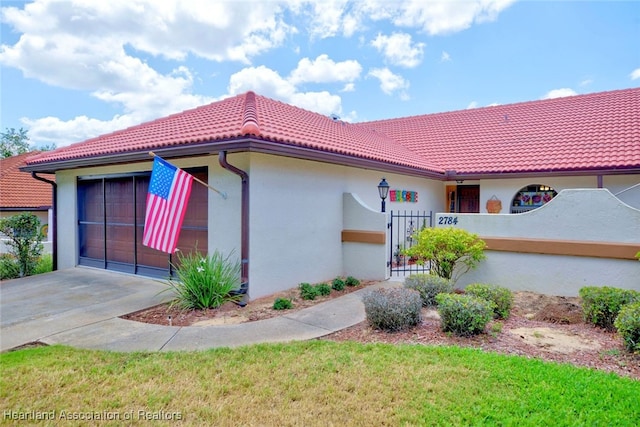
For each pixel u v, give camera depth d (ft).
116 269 37.01
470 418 11.94
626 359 16.20
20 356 17.26
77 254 40.52
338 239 34.47
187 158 30.63
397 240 41.06
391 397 13.28
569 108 52.54
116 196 36.81
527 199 42.93
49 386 14.38
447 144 52.95
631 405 12.46
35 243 43.11
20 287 31.60
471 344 18.13
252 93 39.17
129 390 14.02
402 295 21.22
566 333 19.44
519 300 25.04
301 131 31.32
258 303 25.98
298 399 13.29
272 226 27.76
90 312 24.32
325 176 32.89
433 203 50.31
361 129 56.08
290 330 20.71
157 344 18.74
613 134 41.68
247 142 23.31
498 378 14.35
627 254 23.62
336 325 21.53
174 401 13.24
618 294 19.81
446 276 28.19
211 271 25.04
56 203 42.68
